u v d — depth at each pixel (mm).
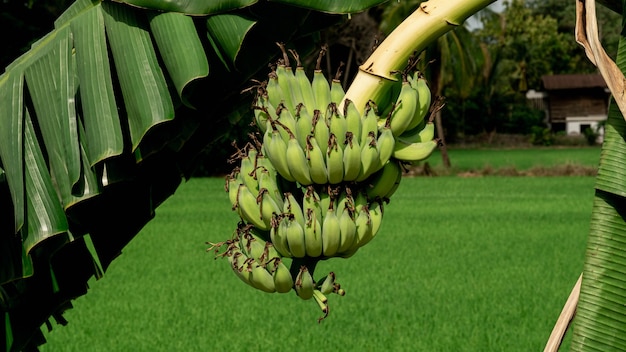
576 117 54062
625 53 2537
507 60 51094
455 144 51969
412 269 13141
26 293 3365
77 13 2852
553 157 42062
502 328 9000
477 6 2484
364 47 29594
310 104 2494
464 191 26516
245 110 3262
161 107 2592
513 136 51906
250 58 3020
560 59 54781
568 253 14469
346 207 2422
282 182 2584
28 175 2799
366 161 2406
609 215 2518
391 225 18531
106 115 2643
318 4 2551
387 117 2502
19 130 2775
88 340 8859
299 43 3225
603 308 2494
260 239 2619
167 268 13594
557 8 59000
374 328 9188
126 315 10141
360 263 13844
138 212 3318
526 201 23172
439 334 8805
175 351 8328
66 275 3361
